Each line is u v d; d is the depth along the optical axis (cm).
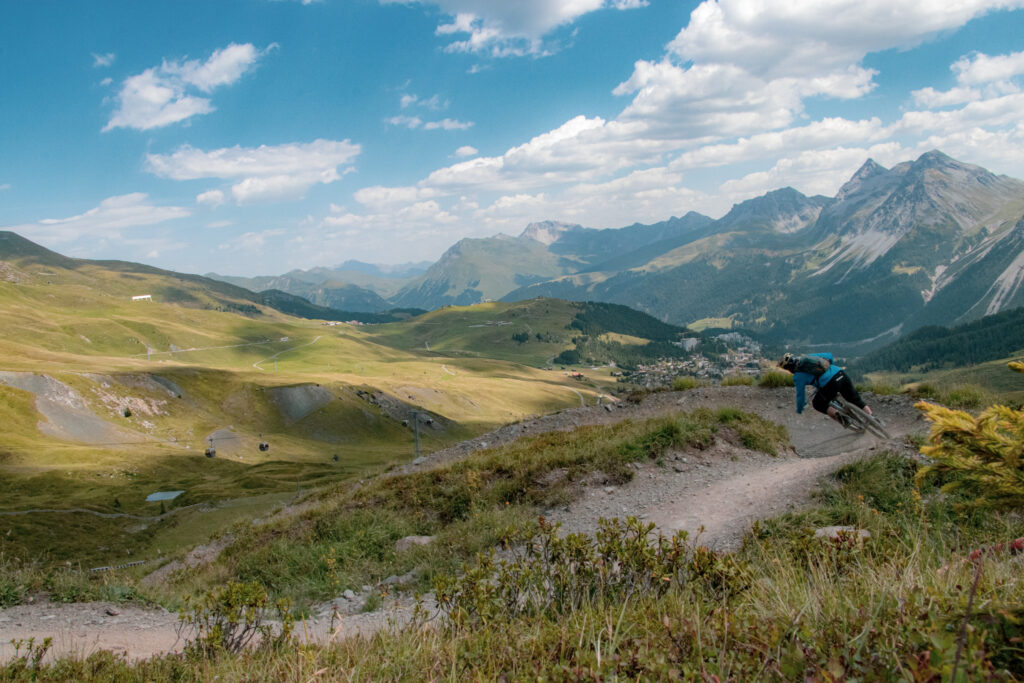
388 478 1858
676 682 259
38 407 12319
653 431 1522
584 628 375
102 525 6431
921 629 242
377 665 423
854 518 821
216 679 511
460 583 529
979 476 320
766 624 302
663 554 502
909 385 1662
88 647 793
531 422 2295
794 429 1555
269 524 1736
